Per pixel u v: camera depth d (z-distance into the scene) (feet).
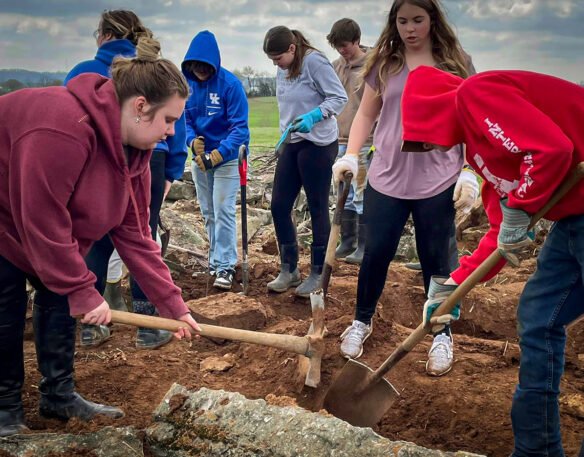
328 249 12.03
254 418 9.48
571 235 7.96
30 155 7.91
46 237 8.32
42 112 7.98
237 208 28.12
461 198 11.01
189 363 13.10
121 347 13.82
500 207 9.09
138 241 9.88
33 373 12.06
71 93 8.29
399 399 11.26
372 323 13.32
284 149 16.17
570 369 12.77
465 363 12.26
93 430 9.58
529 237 8.14
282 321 15.26
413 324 16.37
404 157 11.35
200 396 10.11
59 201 8.21
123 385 11.82
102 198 8.70
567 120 7.55
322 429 9.00
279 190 16.49
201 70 17.06
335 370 11.91
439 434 10.41
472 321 15.99
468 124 7.95
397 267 20.39
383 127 11.64
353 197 20.85
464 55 11.47
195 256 20.43
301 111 16.02
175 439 9.57
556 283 8.24
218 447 9.26
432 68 8.98
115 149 8.43
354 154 12.14
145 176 9.51
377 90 11.84
